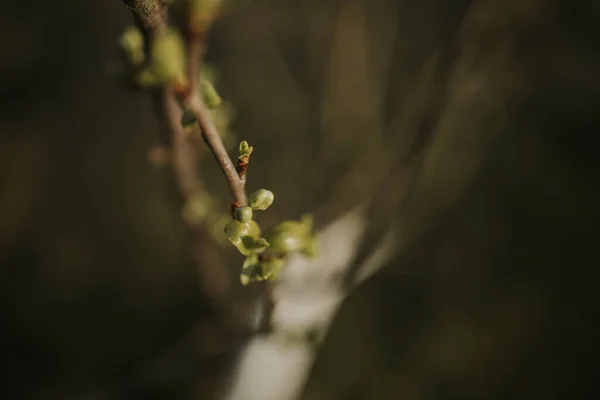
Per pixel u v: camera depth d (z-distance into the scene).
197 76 0.31
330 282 0.60
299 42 1.08
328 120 0.96
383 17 1.02
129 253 0.96
